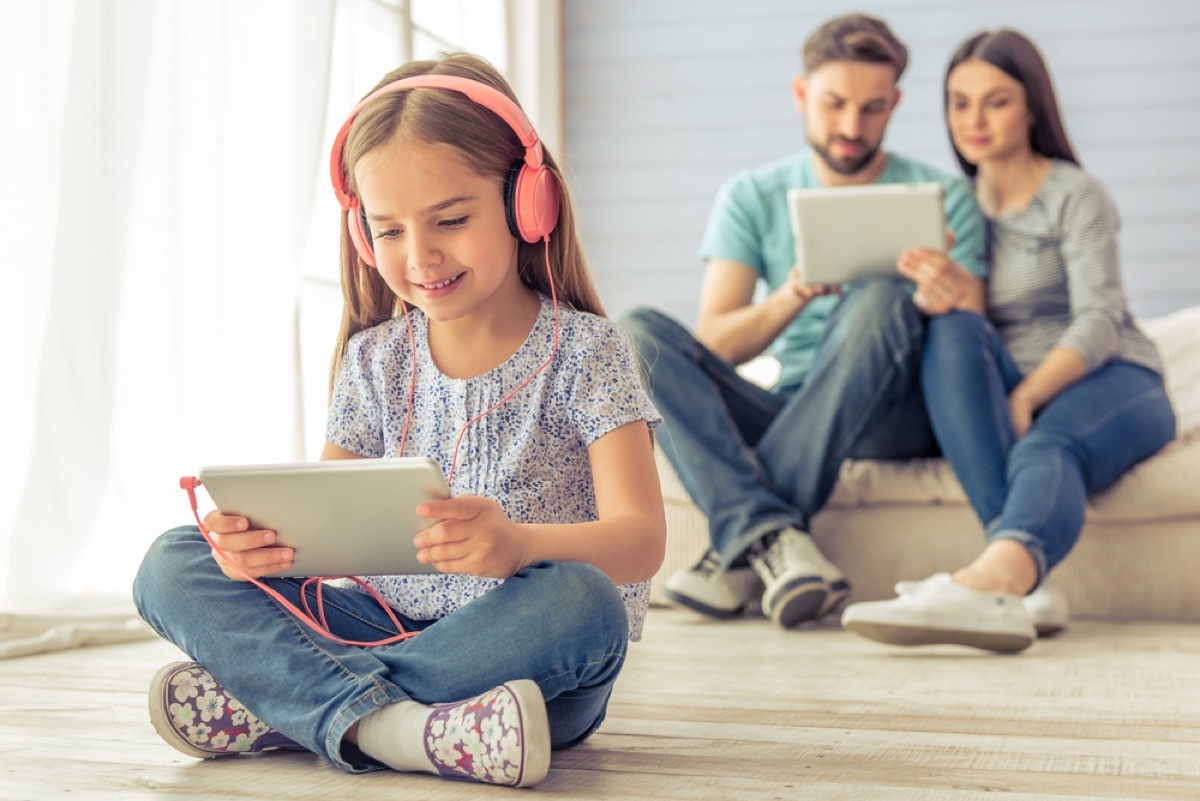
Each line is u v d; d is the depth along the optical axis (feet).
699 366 7.75
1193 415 8.57
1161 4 14.65
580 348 3.82
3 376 6.60
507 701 3.24
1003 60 7.99
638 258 15.90
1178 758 3.74
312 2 8.34
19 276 6.66
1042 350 7.89
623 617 3.47
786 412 7.59
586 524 3.54
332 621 3.78
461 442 3.84
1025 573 6.27
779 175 8.76
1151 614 7.70
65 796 3.23
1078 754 3.80
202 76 7.79
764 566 7.26
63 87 6.79
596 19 15.94
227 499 3.38
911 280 7.48
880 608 6.02
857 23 8.27
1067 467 6.78
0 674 5.47
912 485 7.87
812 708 4.64
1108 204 7.93
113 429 7.23
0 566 6.56
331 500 3.28
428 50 11.77
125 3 6.90
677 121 15.80
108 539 7.20
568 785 3.35
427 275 3.56
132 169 6.96
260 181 8.24
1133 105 14.73
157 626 3.69
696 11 15.72
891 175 8.51
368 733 3.47
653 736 4.08
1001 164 8.20
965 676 5.45
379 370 4.04
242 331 8.13
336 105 9.33
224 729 3.65
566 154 15.99
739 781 3.41
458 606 3.77
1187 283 14.60
